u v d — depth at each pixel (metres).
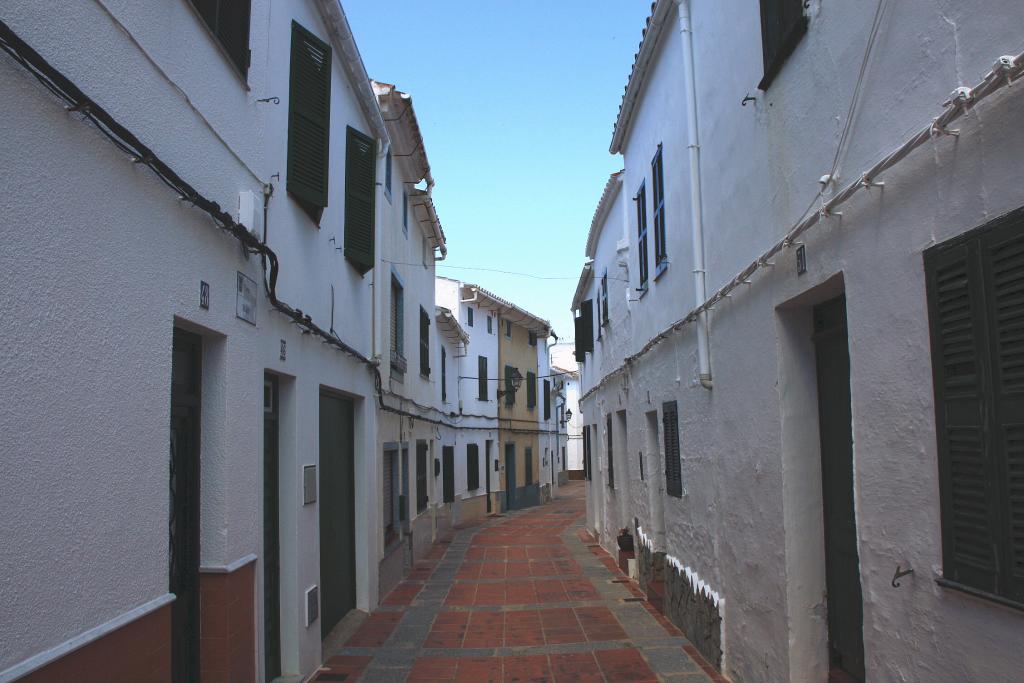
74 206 2.91
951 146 2.82
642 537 10.14
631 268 10.80
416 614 8.99
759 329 5.14
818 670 4.65
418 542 13.73
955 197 2.81
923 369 3.05
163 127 3.78
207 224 4.25
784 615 4.74
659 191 8.51
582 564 12.73
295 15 6.32
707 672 6.32
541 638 7.69
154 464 3.53
